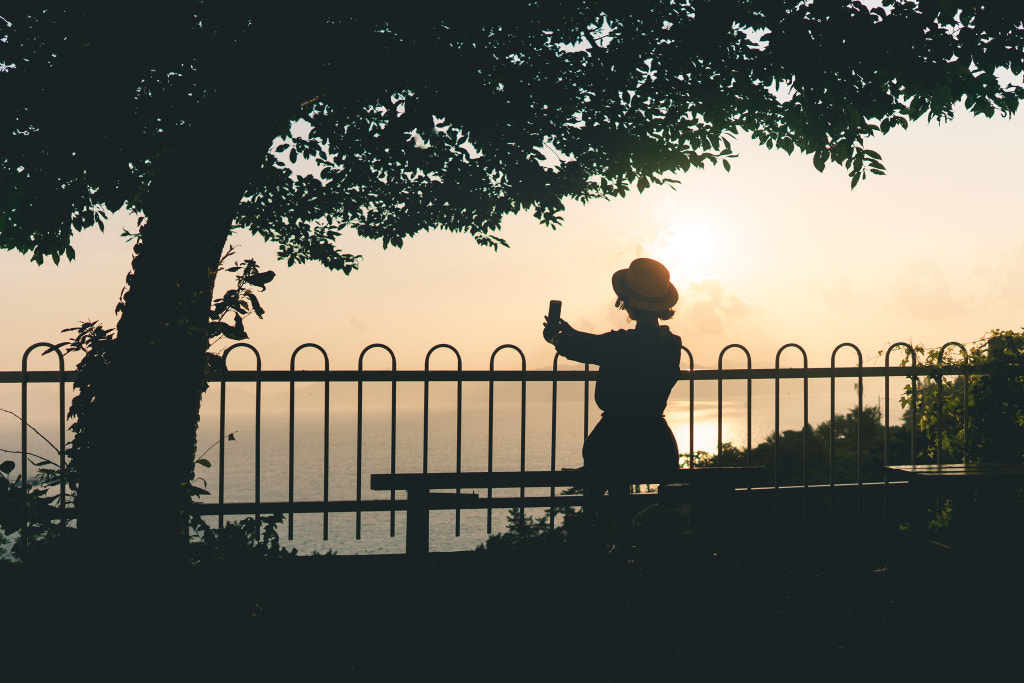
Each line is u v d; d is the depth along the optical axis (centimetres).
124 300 377
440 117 499
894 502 566
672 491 389
